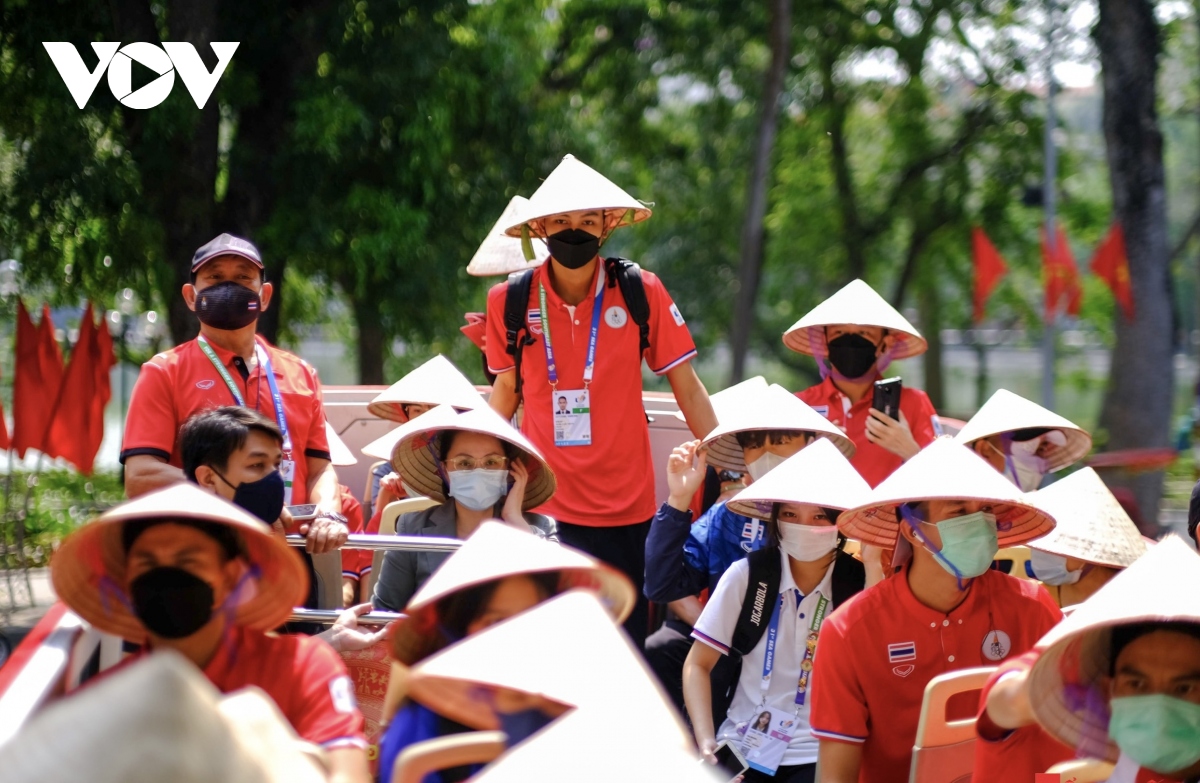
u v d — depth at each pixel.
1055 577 5.70
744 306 24.19
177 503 3.32
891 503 4.32
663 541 5.72
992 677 3.71
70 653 3.59
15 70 16.52
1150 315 16.83
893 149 32.19
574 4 26.56
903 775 4.41
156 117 15.04
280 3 17.08
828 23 28.61
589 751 2.37
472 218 19.42
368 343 20.38
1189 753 3.25
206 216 16.59
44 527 16.52
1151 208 16.72
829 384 7.10
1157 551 3.25
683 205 32.31
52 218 16.33
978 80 30.42
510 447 5.57
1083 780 3.71
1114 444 17.02
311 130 16.58
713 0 27.02
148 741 2.04
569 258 6.28
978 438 6.46
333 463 7.24
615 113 28.58
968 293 33.56
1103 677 3.39
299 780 2.55
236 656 3.56
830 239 32.78
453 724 3.55
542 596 3.51
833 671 4.39
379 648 4.77
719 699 5.23
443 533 5.64
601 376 6.45
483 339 7.81
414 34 17.84
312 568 5.30
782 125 30.19
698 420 6.76
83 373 16.80
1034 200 26.98
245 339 5.66
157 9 16.94
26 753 2.05
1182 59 31.02
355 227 17.80
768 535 5.14
